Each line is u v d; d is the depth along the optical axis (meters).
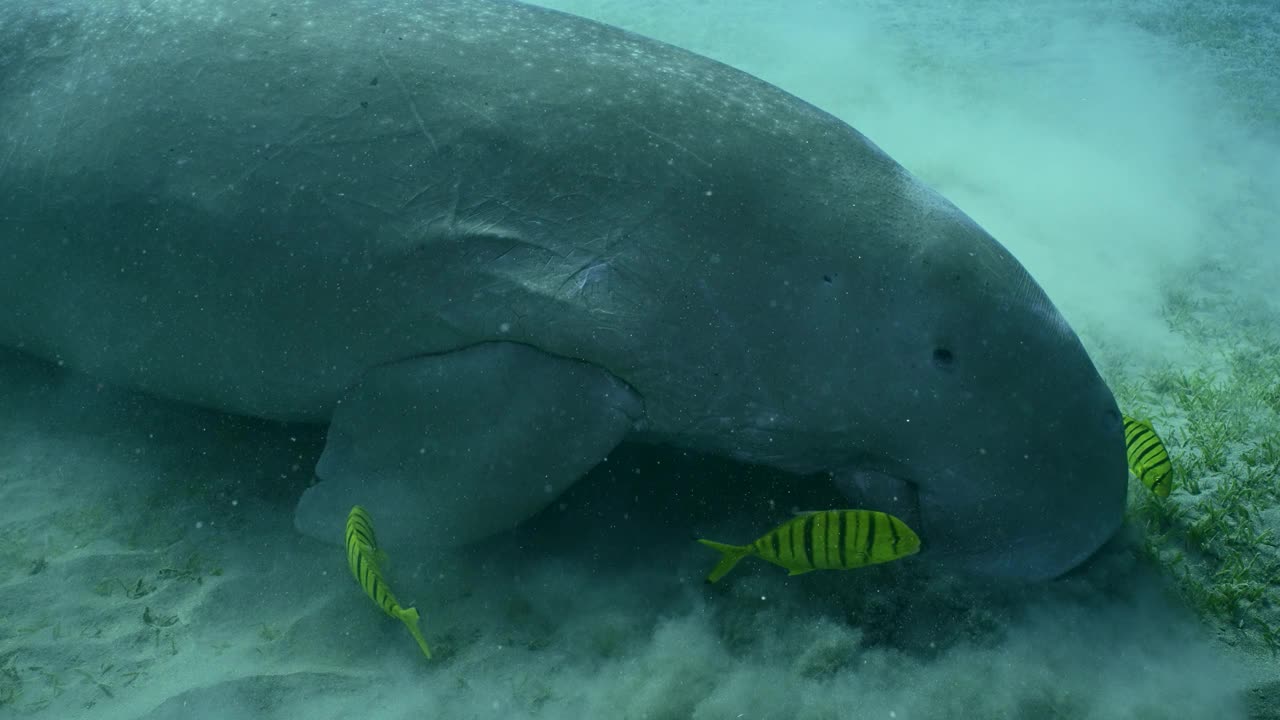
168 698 3.01
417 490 3.30
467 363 3.32
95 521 3.80
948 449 3.31
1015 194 7.55
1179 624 3.42
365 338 3.49
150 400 4.52
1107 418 3.36
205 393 3.97
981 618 3.42
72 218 3.85
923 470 3.38
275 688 3.07
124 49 3.94
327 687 3.09
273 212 3.55
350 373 3.57
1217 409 4.61
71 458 4.15
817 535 2.88
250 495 3.96
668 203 3.34
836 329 3.29
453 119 3.51
